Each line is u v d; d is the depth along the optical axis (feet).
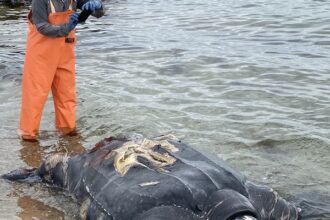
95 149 22.58
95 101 31.81
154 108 30.78
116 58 39.88
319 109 30.27
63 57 27.73
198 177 19.61
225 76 35.40
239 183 19.89
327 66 36.68
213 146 26.61
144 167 20.43
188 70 36.68
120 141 22.24
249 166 24.90
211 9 55.47
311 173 24.38
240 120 29.22
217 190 19.27
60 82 27.96
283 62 37.60
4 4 64.13
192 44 42.65
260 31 45.47
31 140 27.71
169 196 19.22
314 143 26.76
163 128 28.43
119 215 19.48
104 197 20.18
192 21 50.52
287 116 29.58
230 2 58.29
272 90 32.91
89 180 21.27
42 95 27.48
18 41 45.93
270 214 20.07
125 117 29.76
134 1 63.31
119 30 48.16
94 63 38.83
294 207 20.90
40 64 27.14
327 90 32.68
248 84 33.94
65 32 26.71
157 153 21.03
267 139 27.22
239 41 43.01
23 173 24.34
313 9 51.72
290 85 33.63
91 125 29.04
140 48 42.06
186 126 28.66
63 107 28.30
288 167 24.84
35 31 26.89
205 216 18.89
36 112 27.55
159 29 48.03
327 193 22.91
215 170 20.07
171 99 31.99
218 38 44.14
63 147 27.07
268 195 20.26
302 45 41.32
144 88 33.76
